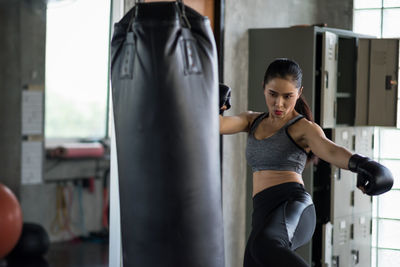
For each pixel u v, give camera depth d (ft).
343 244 17.25
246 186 17.21
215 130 8.01
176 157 7.64
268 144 9.73
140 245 7.94
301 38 16.10
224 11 16.05
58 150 13.69
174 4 7.74
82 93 13.99
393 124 17.76
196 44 7.83
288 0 18.47
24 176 12.40
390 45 17.70
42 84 12.53
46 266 12.87
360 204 17.93
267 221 9.12
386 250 20.29
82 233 14.15
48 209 13.28
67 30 13.10
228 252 16.65
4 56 11.72
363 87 17.92
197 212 7.84
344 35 17.25
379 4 20.74
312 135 9.45
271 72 9.47
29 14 12.08
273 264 8.38
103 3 13.76
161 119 7.60
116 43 8.16
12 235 11.18
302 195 9.53
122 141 7.98
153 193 7.74
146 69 7.64
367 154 18.35
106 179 14.80
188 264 7.84
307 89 15.99
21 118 12.16
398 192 20.08
